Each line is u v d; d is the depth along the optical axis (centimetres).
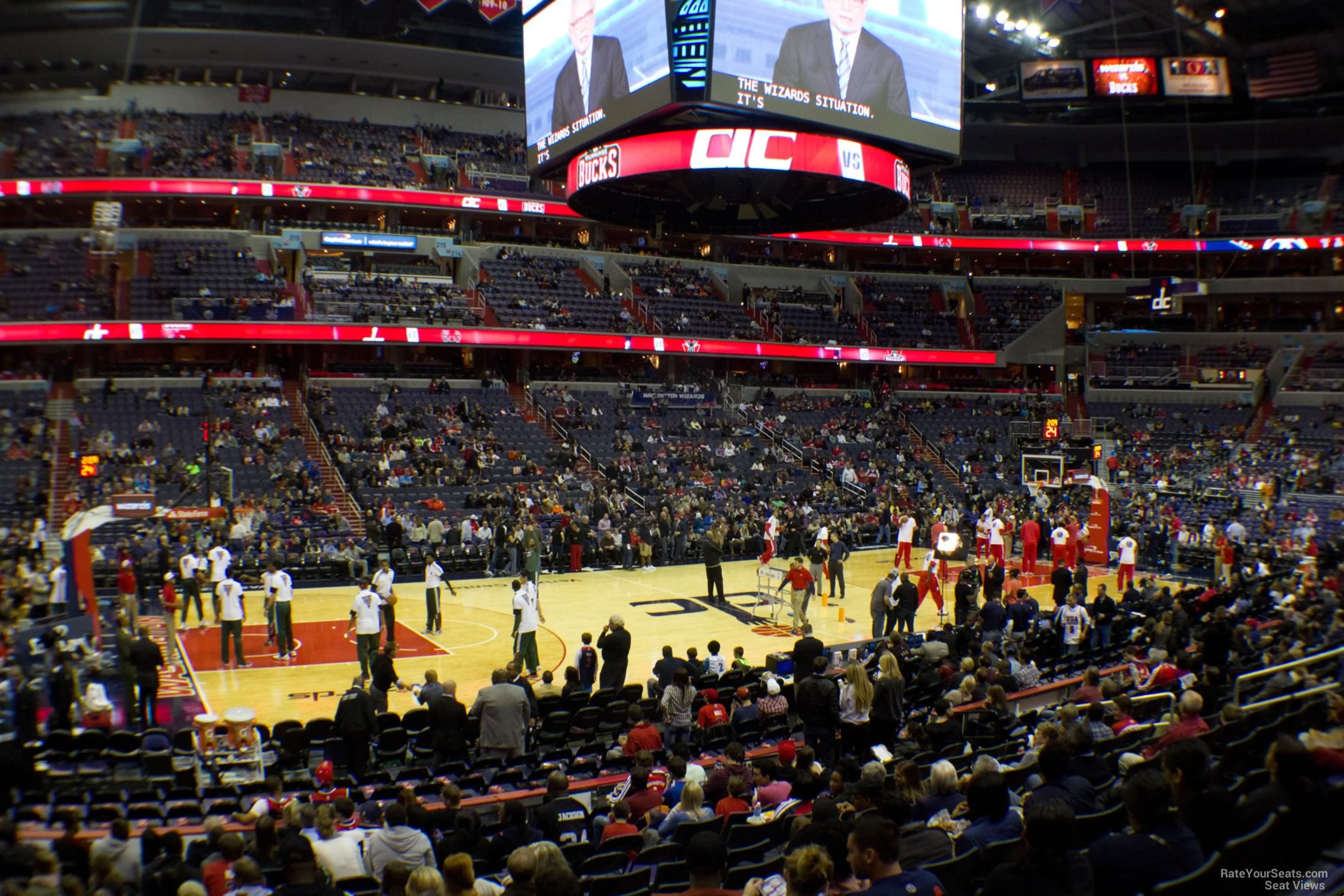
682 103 1852
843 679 1334
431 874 525
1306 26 4803
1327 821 531
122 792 1094
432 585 2144
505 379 4512
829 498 3856
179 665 1841
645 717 1208
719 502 3681
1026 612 1864
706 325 4650
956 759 994
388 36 4991
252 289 4019
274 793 998
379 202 4375
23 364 3800
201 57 4794
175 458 3244
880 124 2048
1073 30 4866
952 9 2169
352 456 3453
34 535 2655
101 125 4469
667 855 749
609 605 2462
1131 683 1452
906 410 4925
